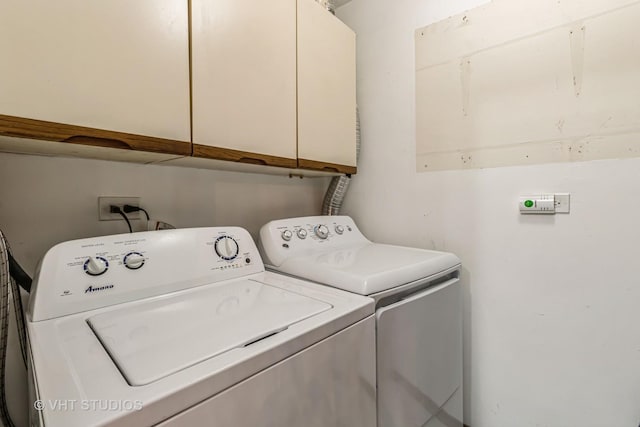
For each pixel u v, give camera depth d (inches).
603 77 43.3
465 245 56.6
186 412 18.5
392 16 65.6
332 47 58.5
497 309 53.4
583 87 44.8
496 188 52.9
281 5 48.9
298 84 51.9
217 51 40.5
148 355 21.9
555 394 48.5
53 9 28.4
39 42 27.6
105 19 31.3
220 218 57.5
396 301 39.5
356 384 30.8
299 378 25.1
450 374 47.4
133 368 20.1
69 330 26.9
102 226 43.8
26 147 33.3
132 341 24.2
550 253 48.2
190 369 20.0
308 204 74.9
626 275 42.6
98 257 33.6
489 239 53.9
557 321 47.9
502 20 51.5
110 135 31.7
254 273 45.2
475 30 54.4
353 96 63.7
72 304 30.4
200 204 54.6
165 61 35.7
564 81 46.2
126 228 45.9
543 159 48.2
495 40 52.3
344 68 61.4
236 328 26.3
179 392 18.2
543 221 48.6
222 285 40.2
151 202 48.6
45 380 18.8
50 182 39.6
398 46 64.9
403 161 64.6
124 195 45.7
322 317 28.6
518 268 51.2
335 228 61.8
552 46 47.0
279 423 23.5
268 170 58.3
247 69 44.0
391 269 40.4
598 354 44.9
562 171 46.7
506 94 51.4
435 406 43.6
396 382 36.3
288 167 51.7
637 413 42.3
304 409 25.5
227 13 41.6
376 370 33.7
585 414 46.1
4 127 26.0
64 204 40.7
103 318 29.4
